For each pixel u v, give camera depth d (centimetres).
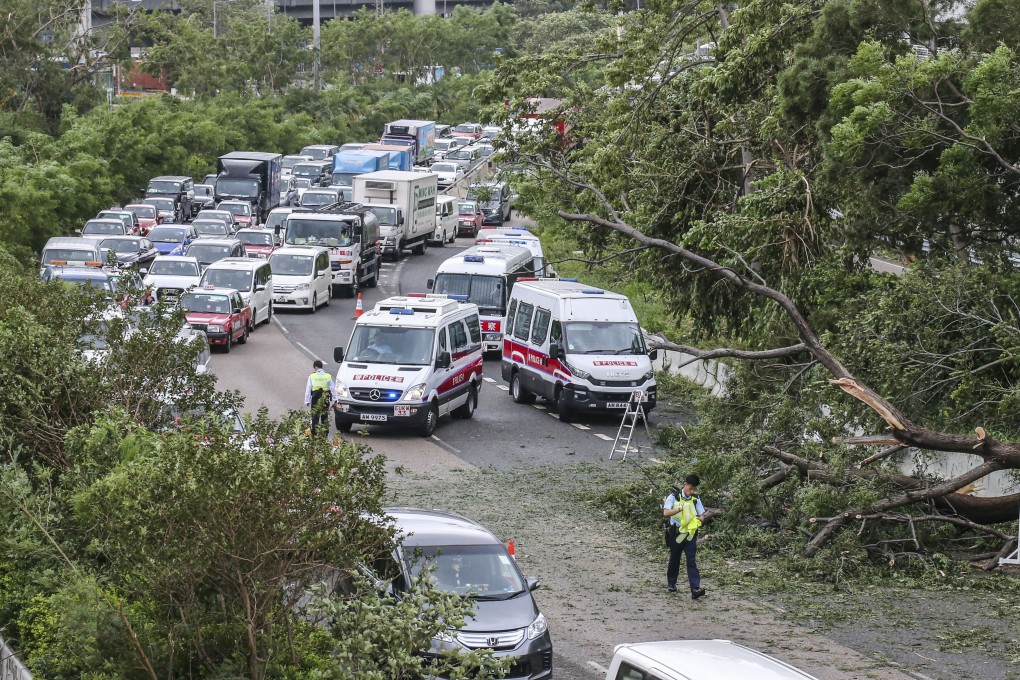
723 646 2473
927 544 4569
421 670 2570
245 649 2689
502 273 9650
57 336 3966
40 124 16700
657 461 6256
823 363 4744
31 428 3744
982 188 4541
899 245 5450
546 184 7294
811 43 5450
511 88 7069
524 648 3156
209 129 19250
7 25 16712
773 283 6022
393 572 3231
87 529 3238
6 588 3294
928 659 3516
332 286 12200
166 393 3984
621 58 6981
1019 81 4569
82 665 2827
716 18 7306
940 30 5381
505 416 7425
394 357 6744
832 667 3434
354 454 2603
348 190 16575
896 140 4728
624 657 2431
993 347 4681
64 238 10844
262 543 2508
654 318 9862
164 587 2623
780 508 4741
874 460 4625
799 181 5869
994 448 4203
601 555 4584
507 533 4825
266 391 7562
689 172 7112
